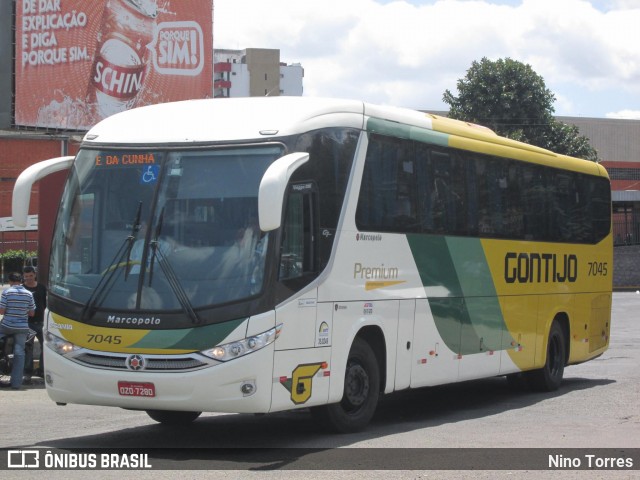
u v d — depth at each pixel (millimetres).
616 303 43906
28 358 16359
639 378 18000
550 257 15930
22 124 30203
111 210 9906
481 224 13781
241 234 9484
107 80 31297
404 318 11805
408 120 12188
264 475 8375
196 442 10359
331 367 10352
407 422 12258
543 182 15805
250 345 9211
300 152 9781
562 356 16375
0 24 30203
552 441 10461
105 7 31266
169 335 9266
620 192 59281
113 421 12102
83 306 9641
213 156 9820
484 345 13789
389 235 11531
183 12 32531
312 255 10062
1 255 52969
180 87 32500
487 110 61719
